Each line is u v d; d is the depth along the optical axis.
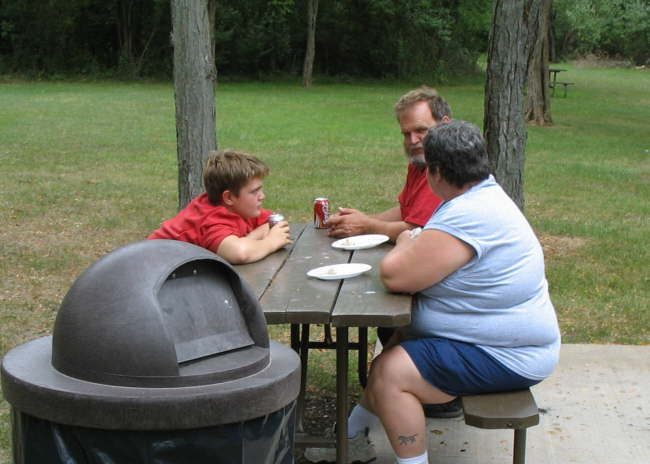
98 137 17.17
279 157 14.70
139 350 1.99
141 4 39.62
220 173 3.67
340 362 3.21
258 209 3.79
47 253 7.83
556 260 7.77
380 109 25.59
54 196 10.60
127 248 2.16
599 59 59.97
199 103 6.14
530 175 13.27
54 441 2.00
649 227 9.42
